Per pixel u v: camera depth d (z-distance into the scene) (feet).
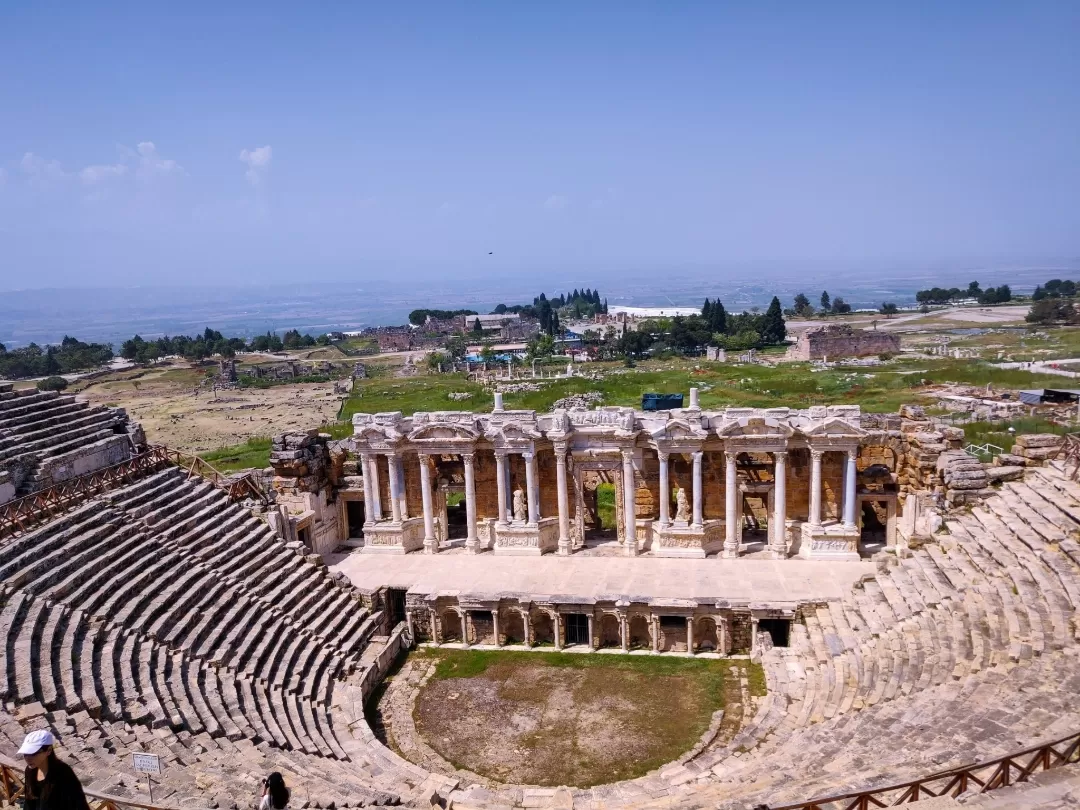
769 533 157.79
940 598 109.50
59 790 46.42
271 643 116.67
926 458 143.54
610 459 159.12
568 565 154.30
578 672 126.82
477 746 107.55
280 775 64.39
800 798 65.46
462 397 458.50
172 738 83.05
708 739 105.70
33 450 125.70
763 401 371.76
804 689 106.63
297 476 163.32
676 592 137.80
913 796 55.06
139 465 141.38
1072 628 88.69
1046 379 369.09
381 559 162.40
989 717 75.20
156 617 107.86
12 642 89.86
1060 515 114.73
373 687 124.47
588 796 88.43
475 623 139.23
